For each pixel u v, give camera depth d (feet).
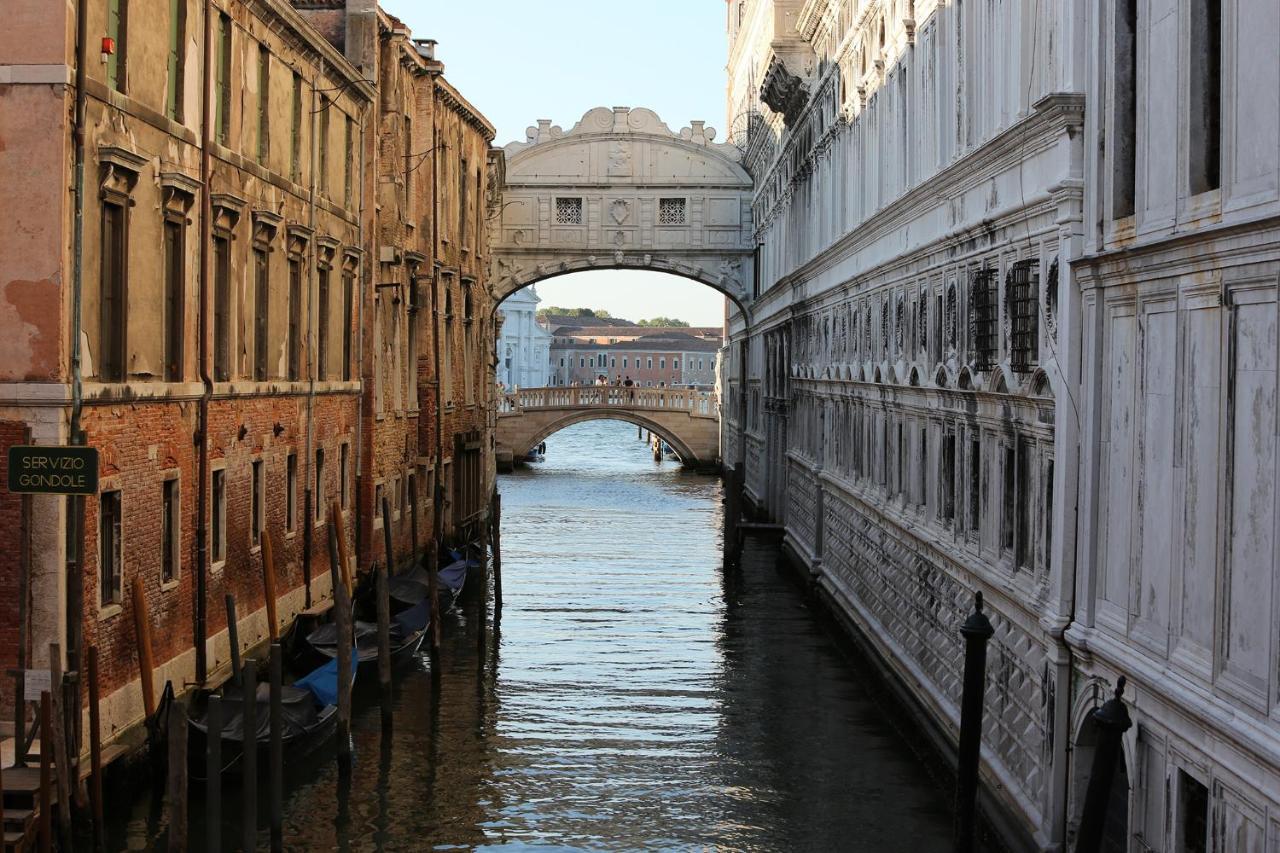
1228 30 29.68
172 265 53.67
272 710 46.44
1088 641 37.60
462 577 97.96
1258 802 27.94
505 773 57.77
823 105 95.76
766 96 115.44
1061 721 39.37
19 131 44.14
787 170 118.32
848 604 82.84
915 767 57.88
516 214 150.51
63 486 41.78
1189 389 31.91
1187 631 31.83
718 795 54.49
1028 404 43.45
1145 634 34.35
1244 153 28.99
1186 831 32.35
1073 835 38.86
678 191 150.92
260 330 65.16
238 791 51.80
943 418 56.59
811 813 52.03
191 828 48.85
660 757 59.82
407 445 98.12
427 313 102.78
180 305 53.83
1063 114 38.40
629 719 66.23
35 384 43.96
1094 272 37.63
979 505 50.44
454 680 74.79
